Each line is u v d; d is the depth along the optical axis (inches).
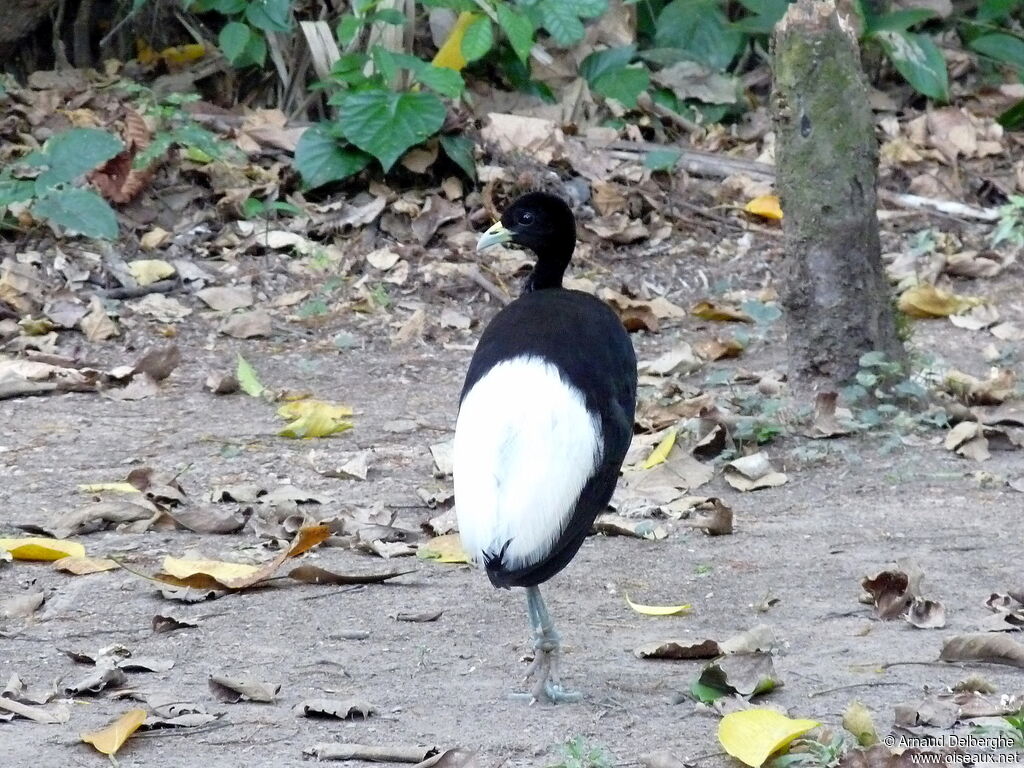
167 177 626.8
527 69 701.9
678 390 482.9
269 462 427.8
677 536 374.9
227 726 262.5
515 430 264.2
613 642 309.0
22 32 689.6
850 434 439.2
